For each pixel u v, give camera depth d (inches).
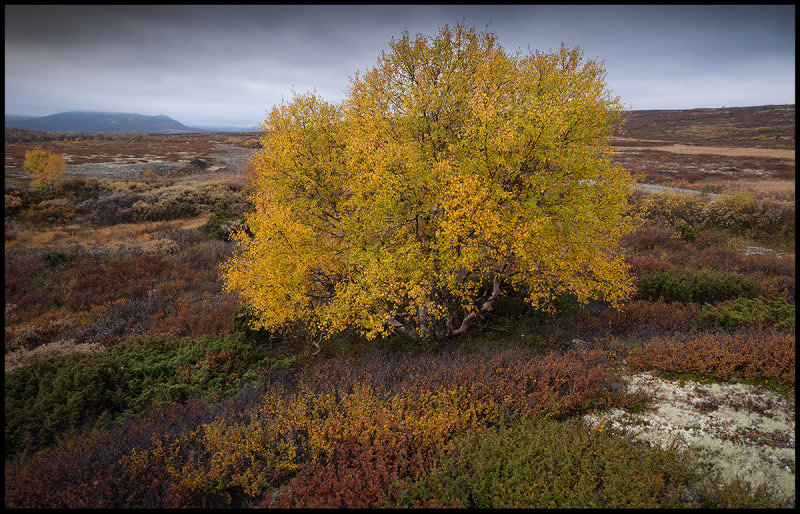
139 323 546.0
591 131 387.5
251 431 246.8
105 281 689.6
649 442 233.1
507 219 361.1
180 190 1519.4
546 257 362.9
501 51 417.4
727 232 868.6
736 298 462.0
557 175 357.1
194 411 293.6
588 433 239.0
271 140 429.4
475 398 269.9
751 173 1630.2
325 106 431.5
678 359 319.0
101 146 3316.9
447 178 348.2
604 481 195.8
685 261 675.4
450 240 351.3
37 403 305.9
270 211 419.5
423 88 384.2
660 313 445.1
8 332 502.0
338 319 384.5
